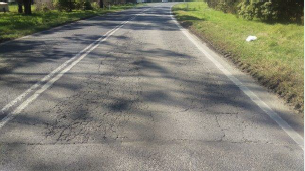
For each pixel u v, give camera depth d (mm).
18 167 2641
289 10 13578
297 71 5367
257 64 6148
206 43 9539
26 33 11734
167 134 3252
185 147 2986
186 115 3758
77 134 3238
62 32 12352
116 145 3014
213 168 2635
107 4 40844
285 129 3393
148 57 7301
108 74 5684
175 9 35562
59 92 4613
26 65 6379
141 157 2803
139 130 3342
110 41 9828
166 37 11000
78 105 4070
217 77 5543
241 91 4719
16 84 5027
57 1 27859
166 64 6570
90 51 8008
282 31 10680
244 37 9797
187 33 12312
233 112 3865
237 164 2697
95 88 4816
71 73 5730
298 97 4203
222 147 2988
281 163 2717
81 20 18688
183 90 4750
